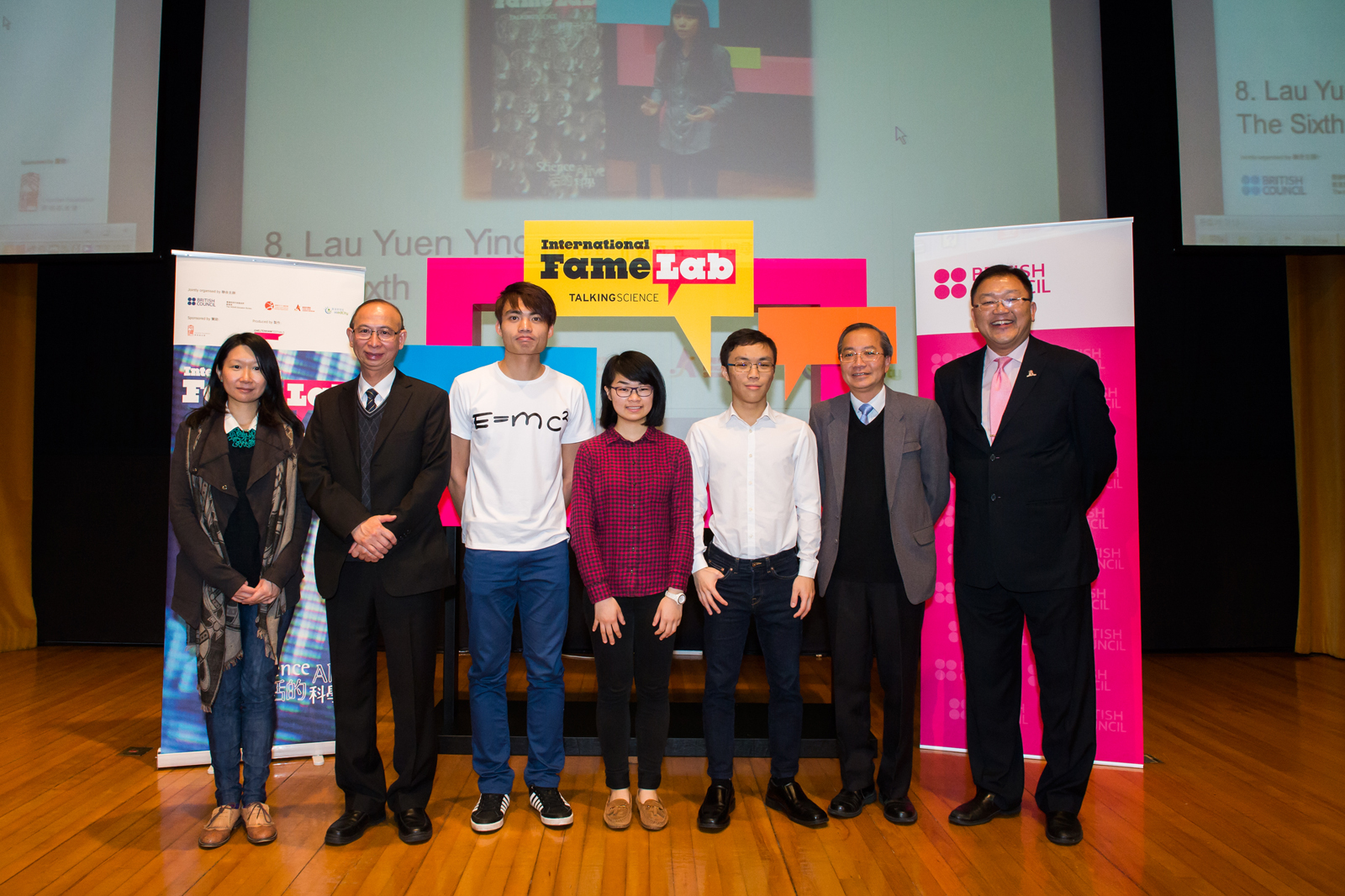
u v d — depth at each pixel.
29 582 4.07
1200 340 4.00
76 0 3.66
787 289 3.09
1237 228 3.52
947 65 3.79
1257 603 4.04
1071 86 3.76
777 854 1.86
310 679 2.56
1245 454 4.03
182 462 1.91
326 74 3.81
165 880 1.73
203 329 2.46
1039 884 1.72
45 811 2.11
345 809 2.00
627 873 1.77
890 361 2.14
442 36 3.83
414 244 3.79
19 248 3.62
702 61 3.81
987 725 2.07
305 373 2.54
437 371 2.70
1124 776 2.39
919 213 3.76
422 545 1.94
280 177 3.79
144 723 2.88
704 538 2.08
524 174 3.80
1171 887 1.71
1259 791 2.26
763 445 2.04
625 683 2.00
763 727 2.64
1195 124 3.55
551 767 2.04
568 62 3.82
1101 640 2.52
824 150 3.78
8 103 3.63
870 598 2.04
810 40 3.80
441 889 1.70
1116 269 2.53
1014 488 1.96
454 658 2.63
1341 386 3.94
